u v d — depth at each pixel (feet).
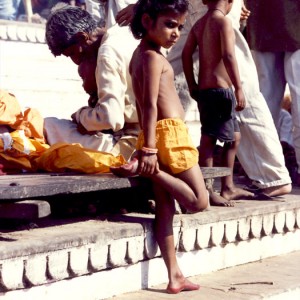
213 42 26.18
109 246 20.90
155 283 22.63
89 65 27.27
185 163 21.94
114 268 21.29
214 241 24.52
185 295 21.76
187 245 23.47
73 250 19.89
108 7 31.71
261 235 26.71
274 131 29.60
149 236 22.20
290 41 34.01
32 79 41.63
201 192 22.11
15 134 25.41
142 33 22.35
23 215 19.27
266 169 29.48
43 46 43.91
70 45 26.91
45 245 19.15
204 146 26.89
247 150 29.78
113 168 21.79
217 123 26.58
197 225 23.77
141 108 22.35
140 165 21.43
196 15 30.48
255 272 24.93
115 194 24.16
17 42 42.70
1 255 18.13
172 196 22.24
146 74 21.75
